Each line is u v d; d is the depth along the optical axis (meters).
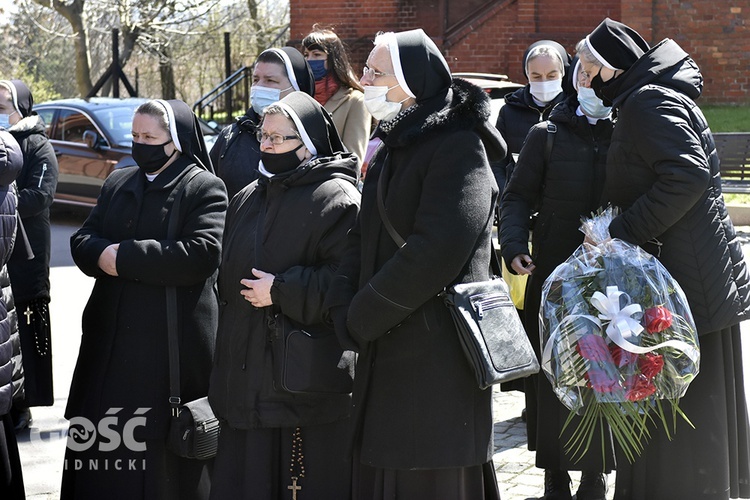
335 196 4.12
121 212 4.59
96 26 30.77
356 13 19.47
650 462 4.27
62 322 9.14
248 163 5.39
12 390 4.51
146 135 4.52
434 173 3.50
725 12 17.78
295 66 5.43
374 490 3.78
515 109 6.50
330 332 4.07
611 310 3.96
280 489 4.14
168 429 4.46
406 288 3.47
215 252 4.48
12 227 4.46
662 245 4.18
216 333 4.47
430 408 3.61
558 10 18.42
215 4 26.58
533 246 5.06
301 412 4.08
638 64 4.21
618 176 4.26
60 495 4.77
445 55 18.83
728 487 4.22
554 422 4.81
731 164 12.93
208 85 31.30
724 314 4.12
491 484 3.83
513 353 3.59
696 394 4.20
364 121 6.06
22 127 6.19
